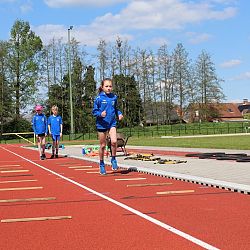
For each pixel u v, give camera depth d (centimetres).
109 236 483
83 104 6731
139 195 754
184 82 6881
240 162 1262
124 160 1480
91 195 768
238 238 460
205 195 737
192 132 5803
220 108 7219
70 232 506
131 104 6838
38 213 621
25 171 1244
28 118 6525
